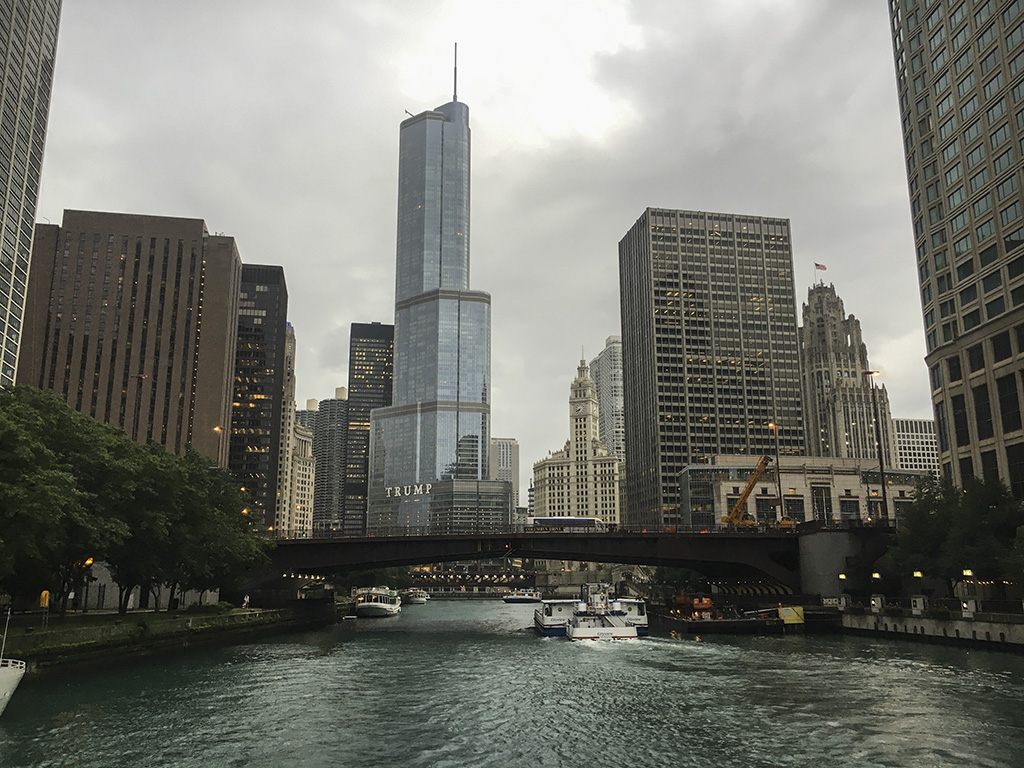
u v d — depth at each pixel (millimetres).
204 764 35125
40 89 141750
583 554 115812
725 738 39938
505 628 118500
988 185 109562
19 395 64125
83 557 68250
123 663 63812
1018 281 103312
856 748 37594
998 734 39781
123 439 72312
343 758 36375
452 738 40281
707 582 154875
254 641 90688
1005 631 69312
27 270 137000
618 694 52500
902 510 99500
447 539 108062
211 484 95125
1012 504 84250
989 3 109875
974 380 111250
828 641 85875
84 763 34906
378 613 156500
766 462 143000
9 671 41562
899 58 134250
